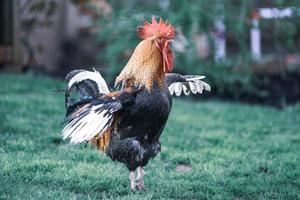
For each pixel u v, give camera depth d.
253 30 19.36
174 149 11.19
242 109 15.95
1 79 17.14
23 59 20.06
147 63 7.76
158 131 7.95
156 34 7.82
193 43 16.70
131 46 16.75
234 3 17.17
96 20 19.34
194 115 14.77
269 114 15.47
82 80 8.25
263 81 18.44
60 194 8.00
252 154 11.03
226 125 13.59
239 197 8.71
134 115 7.68
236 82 17.80
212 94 18.66
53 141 11.26
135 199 7.94
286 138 12.59
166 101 7.80
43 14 20.86
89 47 22.73
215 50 17.34
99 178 8.90
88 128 7.32
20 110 13.39
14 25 19.20
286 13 17.42
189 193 8.49
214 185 9.00
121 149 7.93
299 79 18.39
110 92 8.02
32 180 8.62
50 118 13.12
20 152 10.09
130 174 8.31
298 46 20.06
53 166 9.36
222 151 11.12
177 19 16.22
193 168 10.06
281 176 9.70
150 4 17.11
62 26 22.62
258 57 18.61
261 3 18.50
